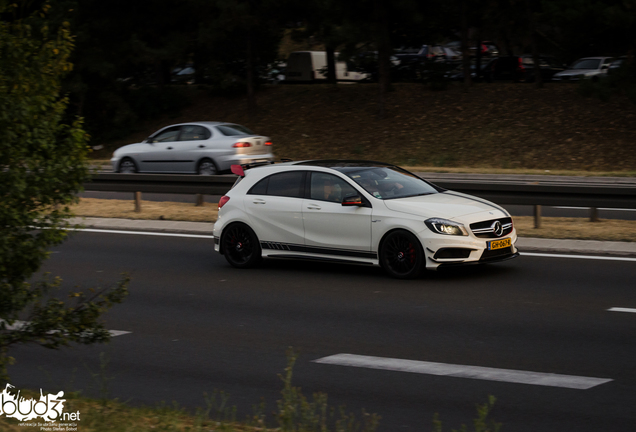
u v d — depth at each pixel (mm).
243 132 21547
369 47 32938
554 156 29062
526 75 39750
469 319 7863
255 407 5434
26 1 5820
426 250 9531
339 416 5211
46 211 5820
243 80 39938
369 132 34031
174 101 40781
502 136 31188
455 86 36562
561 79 37125
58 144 5734
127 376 6297
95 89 39562
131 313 8570
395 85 37969
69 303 9148
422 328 7566
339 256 10305
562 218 14852
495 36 41500
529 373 6074
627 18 27109
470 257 9492
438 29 37281
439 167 28875
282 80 47531
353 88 38844
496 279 9789
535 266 10578
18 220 5359
